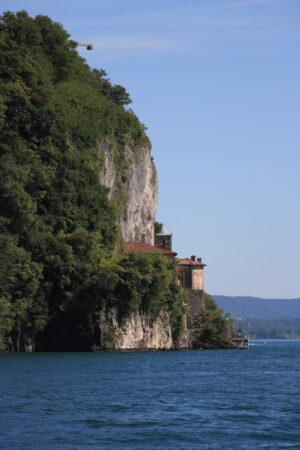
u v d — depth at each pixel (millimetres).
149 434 60625
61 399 81562
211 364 169250
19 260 189000
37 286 199500
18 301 192875
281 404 82000
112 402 80438
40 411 71438
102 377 114250
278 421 68750
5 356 173125
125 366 145250
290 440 59062
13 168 198750
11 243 187250
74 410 72938
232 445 56719
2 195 193750
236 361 188625
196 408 77375
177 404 80500
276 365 170250
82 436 59188
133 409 75125
